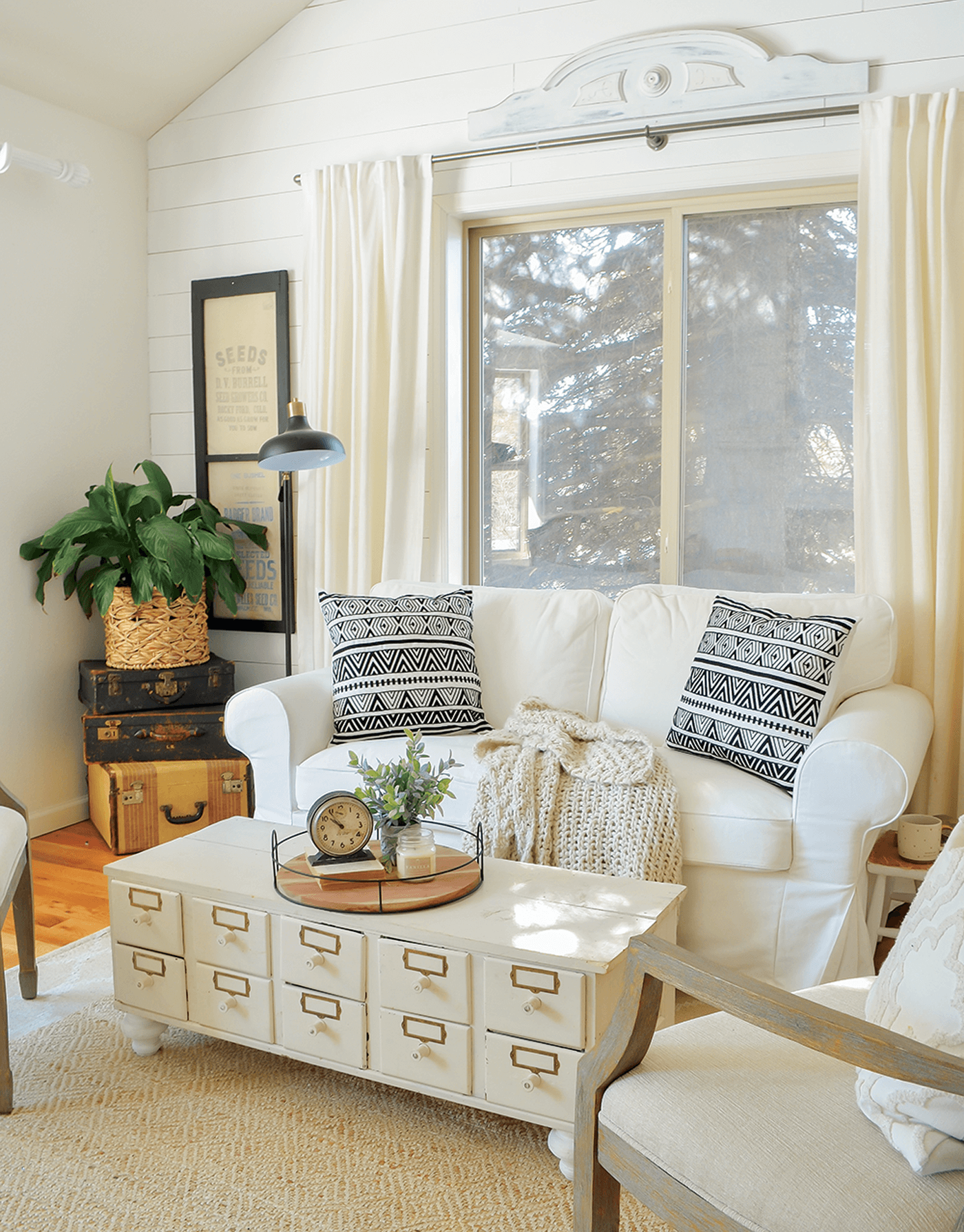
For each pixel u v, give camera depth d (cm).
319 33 361
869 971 227
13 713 347
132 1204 161
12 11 307
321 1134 180
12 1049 210
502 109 334
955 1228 94
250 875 196
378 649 283
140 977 201
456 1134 180
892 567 285
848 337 316
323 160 365
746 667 247
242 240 381
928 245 281
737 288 328
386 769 194
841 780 216
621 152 323
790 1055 124
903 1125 103
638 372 344
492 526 370
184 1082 198
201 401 390
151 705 346
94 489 352
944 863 117
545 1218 157
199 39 354
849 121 296
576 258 349
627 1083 120
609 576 354
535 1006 162
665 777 231
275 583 388
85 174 329
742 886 228
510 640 300
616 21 320
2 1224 157
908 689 269
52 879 311
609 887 190
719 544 336
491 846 236
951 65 285
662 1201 111
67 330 362
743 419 330
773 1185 102
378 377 353
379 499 356
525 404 361
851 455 319
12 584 344
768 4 303
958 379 277
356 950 176
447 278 351
